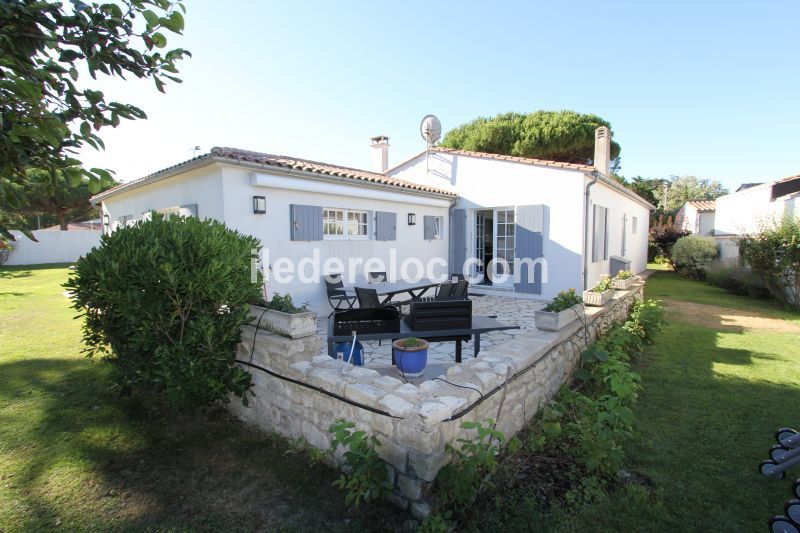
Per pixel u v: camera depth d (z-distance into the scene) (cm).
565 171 864
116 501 240
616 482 260
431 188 948
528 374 334
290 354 303
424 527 204
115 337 324
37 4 136
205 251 305
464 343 543
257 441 314
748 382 432
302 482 259
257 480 262
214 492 249
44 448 298
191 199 642
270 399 324
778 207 1107
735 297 1049
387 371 420
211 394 307
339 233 745
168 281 284
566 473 267
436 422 219
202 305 309
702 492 249
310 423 288
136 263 284
